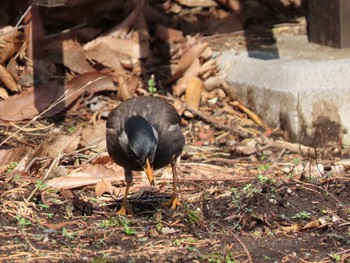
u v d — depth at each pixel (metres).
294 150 13.09
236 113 14.09
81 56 14.00
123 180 11.00
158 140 9.69
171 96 14.00
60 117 13.16
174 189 10.19
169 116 9.88
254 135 13.49
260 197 10.11
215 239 9.03
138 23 14.84
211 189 10.70
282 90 13.58
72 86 13.41
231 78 14.45
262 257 8.59
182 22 15.80
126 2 15.08
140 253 8.52
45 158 11.35
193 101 14.08
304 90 13.38
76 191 10.70
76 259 8.28
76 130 12.49
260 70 14.10
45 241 8.75
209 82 14.48
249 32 15.72
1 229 9.01
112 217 9.58
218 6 16.27
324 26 14.81
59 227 9.20
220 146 13.17
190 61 14.41
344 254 8.74
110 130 9.80
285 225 9.45
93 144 12.26
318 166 11.61
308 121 13.36
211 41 15.38
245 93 14.21
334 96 13.42
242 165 12.24
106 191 10.59
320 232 9.33
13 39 13.66
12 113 12.90
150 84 13.92
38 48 13.86
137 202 10.43
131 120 9.60
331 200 10.13
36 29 13.84
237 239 8.97
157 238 9.01
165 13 16.06
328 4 14.66
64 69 13.93
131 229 9.12
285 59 14.28
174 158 10.05
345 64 13.73
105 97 13.71
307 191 10.34
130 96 13.66
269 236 9.17
